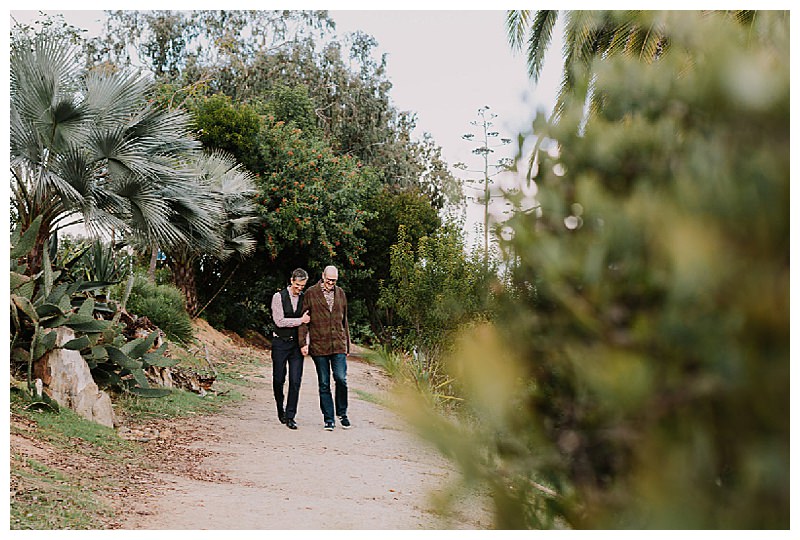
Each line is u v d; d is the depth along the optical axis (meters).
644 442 0.58
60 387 6.12
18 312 6.28
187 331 12.30
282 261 19.58
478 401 0.68
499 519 0.66
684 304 0.56
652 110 0.75
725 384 0.54
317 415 8.61
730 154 0.59
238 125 18.58
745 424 0.54
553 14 9.41
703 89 0.65
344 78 27.12
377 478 5.32
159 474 5.05
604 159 0.76
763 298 0.53
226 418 7.73
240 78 26.03
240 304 20.25
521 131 0.82
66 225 8.79
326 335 7.71
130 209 9.73
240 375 11.73
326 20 27.17
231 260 18.95
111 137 9.26
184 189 10.87
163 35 26.17
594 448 0.64
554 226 0.75
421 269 11.01
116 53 25.77
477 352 0.70
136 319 8.85
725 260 0.54
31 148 8.30
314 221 18.59
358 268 20.64
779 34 0.64
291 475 5.42
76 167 8.64
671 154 0.71
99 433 5.77
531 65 9.82
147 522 3.81
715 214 0.56
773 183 0.54
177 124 10.38
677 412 0.57
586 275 0.66
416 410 0.69
